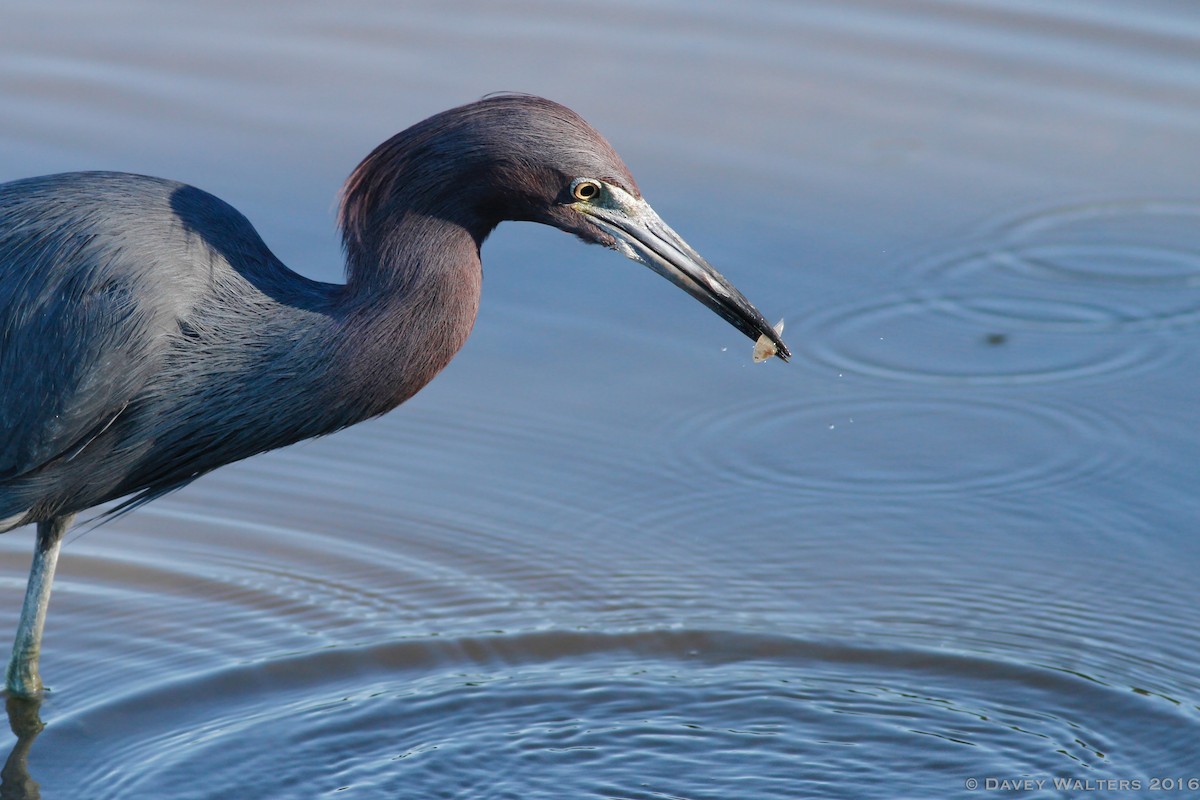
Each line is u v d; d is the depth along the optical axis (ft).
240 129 51.13
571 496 39.93
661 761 31.76
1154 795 30.73
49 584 33.14
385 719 32.89
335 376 29.43
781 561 37.81
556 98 53.21
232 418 29.68
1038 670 34.19
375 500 40.09
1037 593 36.50
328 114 52.01
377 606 36.70
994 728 32.71
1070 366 43.73
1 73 53.36
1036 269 47.37
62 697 33.47
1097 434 41.27
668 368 43.73
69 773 31.22
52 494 30.48
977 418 42.01
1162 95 54.65
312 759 31.60
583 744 32.22
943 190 50.29
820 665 34.63
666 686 33.99
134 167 48.80
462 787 30.91
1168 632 35.22
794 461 40.81
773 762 31.76
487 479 40.57
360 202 29.58
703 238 47.55
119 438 29.94
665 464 40.78
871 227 48.57
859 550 38.04
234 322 29.45
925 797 30.76
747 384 43.34
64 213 29.76
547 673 34.47
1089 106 54.13
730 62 56.18
